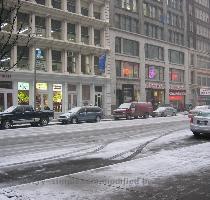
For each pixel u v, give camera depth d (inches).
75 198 291.1
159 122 1294.3
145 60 2453.2
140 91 2399.1
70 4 1898.4
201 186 332.5
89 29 2004.2
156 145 621.0
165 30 2716.5
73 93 1894.7
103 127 1089.4
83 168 430.0
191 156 484.4
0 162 470.6
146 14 2507.4
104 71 2027.6
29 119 1254.3
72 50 1884.8
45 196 295.7
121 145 633.0
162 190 318.0
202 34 3319.4
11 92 1576.0
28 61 1658.5
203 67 3312.0
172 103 2785.4
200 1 3289.9
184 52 2967.5
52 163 463.5
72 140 734.5
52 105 1763.0
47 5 1737.2
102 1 2071.9
